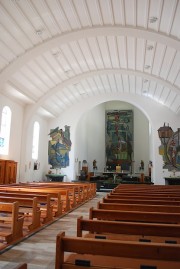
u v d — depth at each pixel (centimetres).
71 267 202
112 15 1041
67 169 1991
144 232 270
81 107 2056
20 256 402
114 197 604
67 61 1408
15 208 473
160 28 1043
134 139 2788
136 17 1023
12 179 1451
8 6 904
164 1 886
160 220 357
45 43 1155
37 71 1387
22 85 1416
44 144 2020
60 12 1002
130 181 2086
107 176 2289
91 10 1012
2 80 1202
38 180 1883
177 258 187
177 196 642
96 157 2666
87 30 1116
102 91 2000
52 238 505
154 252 190
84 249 201
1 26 982
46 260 386
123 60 1438
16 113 1577
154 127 1939
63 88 1667
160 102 1944
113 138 2795
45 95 1638
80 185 1183
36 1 916
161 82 1513
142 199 571
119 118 2830
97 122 2736
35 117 1852
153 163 1925
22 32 1056
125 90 1967
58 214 747
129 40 1214
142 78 1631
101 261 228
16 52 1152
